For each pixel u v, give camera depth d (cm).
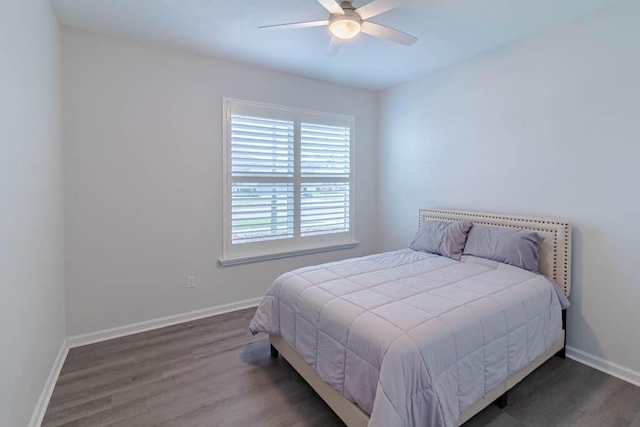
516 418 181
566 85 245
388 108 415
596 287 234
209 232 320
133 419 181
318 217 392
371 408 146
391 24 247
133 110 278
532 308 205
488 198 304
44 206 201
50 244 215
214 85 314
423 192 372
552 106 254
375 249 439
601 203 230
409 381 137
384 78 375
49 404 192
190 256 311
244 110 331
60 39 246
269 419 182
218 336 280
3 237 137
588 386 212
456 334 158
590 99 233
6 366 138
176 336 279
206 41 279
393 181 412
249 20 243
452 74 332
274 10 229
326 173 394
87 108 260
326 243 399
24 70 166
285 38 273
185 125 301
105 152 268
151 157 287
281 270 366
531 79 267
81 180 260
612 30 220
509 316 187
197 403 194
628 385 213
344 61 324
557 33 249
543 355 220
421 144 371
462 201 328
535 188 267
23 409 158
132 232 282
